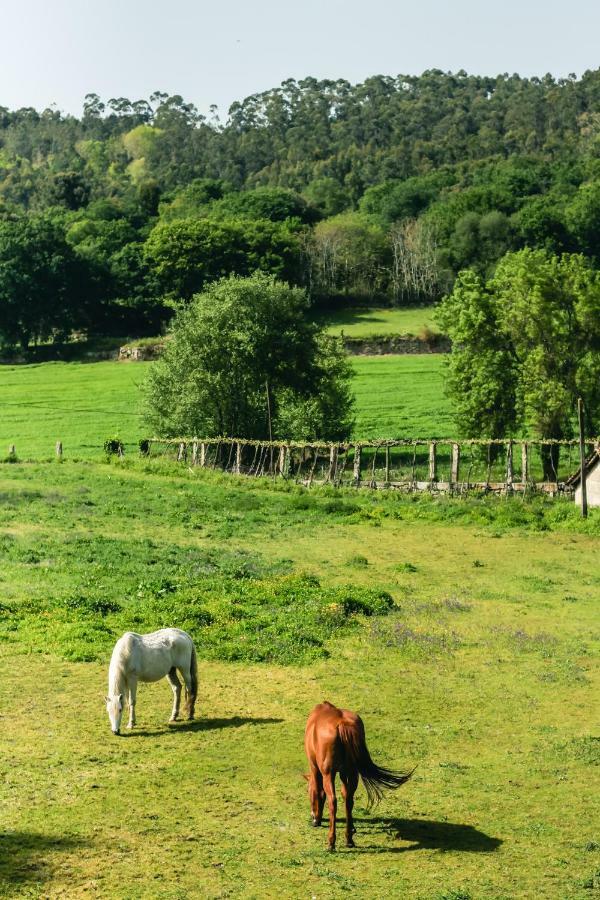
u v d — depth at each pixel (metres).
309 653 24.84
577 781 17.14
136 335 144.75
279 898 12.77
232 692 21.89
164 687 22.45
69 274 136.62
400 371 120.94
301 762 17.72
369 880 13.30
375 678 23.09
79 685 21.80
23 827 14.76
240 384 72.56
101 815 15.26
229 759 17.80
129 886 13.05
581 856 14.22
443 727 19.88
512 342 70.31
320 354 77.56
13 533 39.84
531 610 30.44
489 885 13.23
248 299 73.88
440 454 84.75
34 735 18.70
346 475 70.12
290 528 45.41
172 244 146.00
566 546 42.38
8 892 12.80
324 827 15.09
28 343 139.00
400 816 15.61
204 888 13.03
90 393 112.56
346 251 165.75
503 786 16.89
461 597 32.12
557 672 23.81
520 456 79.94
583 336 68.19
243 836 14.66
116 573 32.97
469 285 71.62
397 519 49.03
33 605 28.09
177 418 72.00
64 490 52.62
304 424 76.00
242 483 58.56
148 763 17.50
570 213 161.00
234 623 27.14
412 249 170.25
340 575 35.16
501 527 46.97
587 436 68.75
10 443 89.50
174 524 44.56
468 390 70.88
